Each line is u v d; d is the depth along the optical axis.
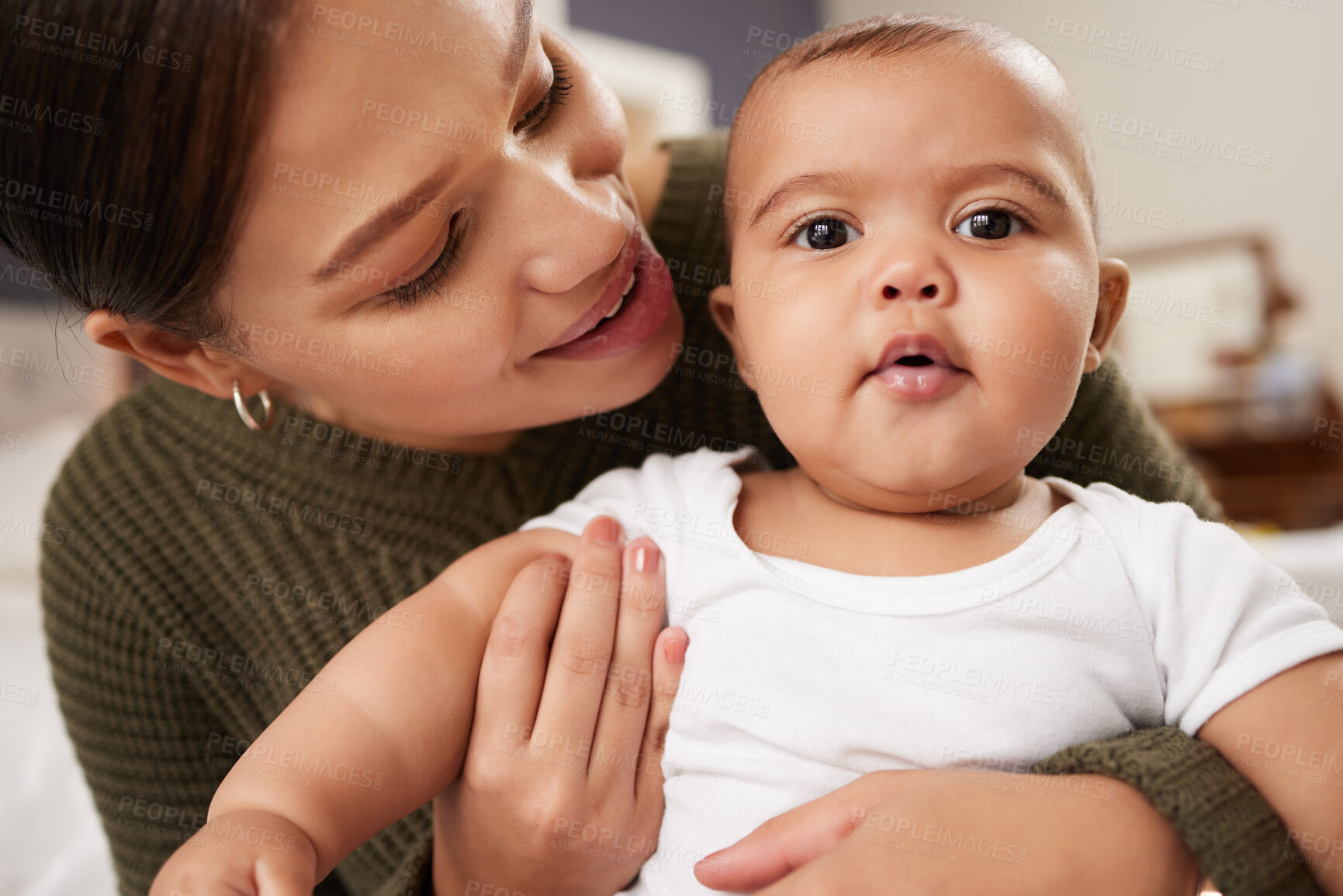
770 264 0.71
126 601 0.91
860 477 0.68
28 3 0.56
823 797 0.59
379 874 0.91
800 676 0.65
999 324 0.63
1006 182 0.65
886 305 0.64
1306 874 0.54
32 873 1.49
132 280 0.63
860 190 0.67
